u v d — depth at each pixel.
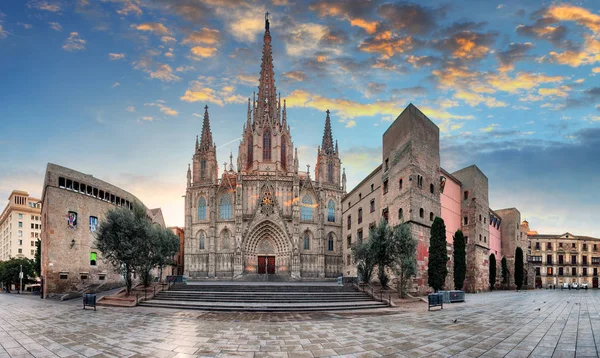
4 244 132.12
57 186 48.78
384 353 14.85
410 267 37.00
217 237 86.19
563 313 26.77
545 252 118.19
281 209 89.25
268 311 29.11
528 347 15.38
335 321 23.30
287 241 85.00
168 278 43.47
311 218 89.88
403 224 39.25
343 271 69.75
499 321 22.70
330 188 92.38
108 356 14.67
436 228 42.81
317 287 40.34
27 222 124.62
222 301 33.25
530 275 88.62
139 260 38.22
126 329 20.58
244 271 83.19
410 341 16.92
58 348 16.02
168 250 49.38
